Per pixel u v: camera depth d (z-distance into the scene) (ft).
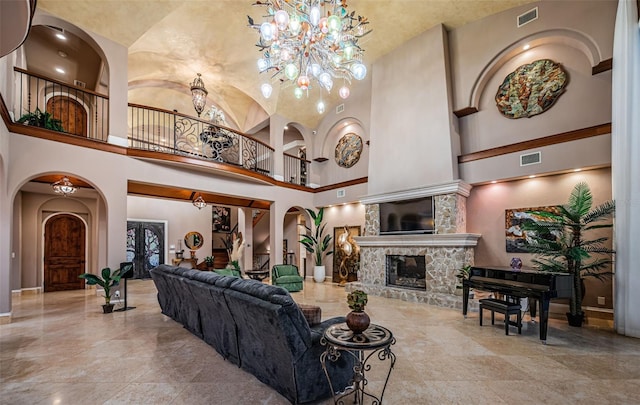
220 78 26.78
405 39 22.30
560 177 16.96
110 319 15.05
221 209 42.11
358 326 6.94
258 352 8.34
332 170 31.09
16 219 23.15
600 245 15.48
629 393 7.85
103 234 25.31
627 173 12.66
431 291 19.43
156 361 9.80
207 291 9.75
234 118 32.42
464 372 9.08
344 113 29.50
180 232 35.68
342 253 28.66
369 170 24.16
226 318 9.55
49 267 25.03
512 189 18.65
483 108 19.83
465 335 12.61
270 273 27.89
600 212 13.62
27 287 23.97
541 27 17.15
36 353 10.46
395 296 20.49
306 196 31.17
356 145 29.01
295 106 29.27
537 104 17.49
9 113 14.37
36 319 15.06
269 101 28.17
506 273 14.08
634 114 12.56
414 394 7.80
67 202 26.21
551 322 14.49
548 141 16.69
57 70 22.81
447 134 19.71
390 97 23.25
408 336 12.48
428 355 10.41
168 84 28.07
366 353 10.56
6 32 6.61
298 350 7.00
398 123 22.49
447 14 19.83
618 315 12.76
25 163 14.98
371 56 24.12
